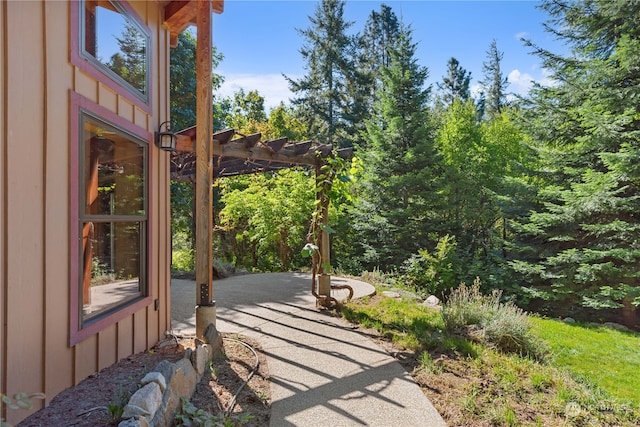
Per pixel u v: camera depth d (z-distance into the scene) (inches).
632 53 335.6
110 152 120.3
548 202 403.9
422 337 165.2
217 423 86.0
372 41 940.6
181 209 498.0
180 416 85.2
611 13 353.7
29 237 80.9
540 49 404.5
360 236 514.9
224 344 154.4
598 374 203.9
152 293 147.9
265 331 175.6
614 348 257.4
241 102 828.6
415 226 490.3
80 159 100.6
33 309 81.9
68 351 95.1
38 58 84.4
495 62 1174.3
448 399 113.1
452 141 569.6
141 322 139.3
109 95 116.7
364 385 120.3
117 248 126.7
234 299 241.8
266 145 199.6
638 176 335.0
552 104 403.2
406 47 525.0
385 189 500.4
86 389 94.6
